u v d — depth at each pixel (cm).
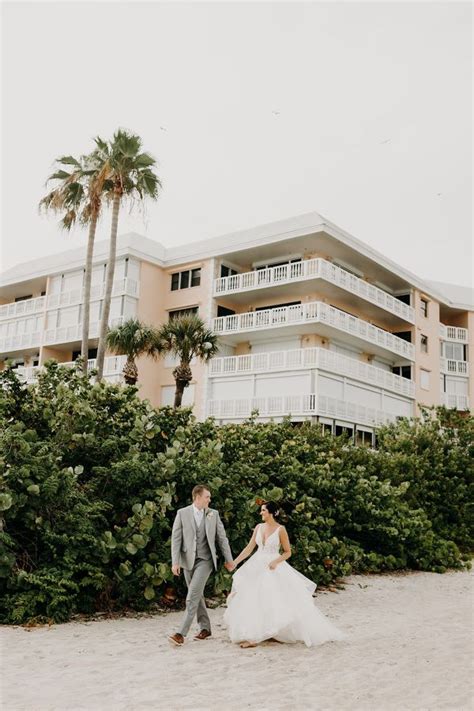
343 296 3522
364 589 1217
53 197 2788
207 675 590
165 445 1059
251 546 779
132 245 3716
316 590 1174
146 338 2847
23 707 482
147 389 3616
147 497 941
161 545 931
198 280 3744
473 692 555
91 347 4016
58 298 4116
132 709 486
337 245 3425
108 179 2698
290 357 3234
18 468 826
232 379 3450
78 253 4231
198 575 714
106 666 607
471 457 2034
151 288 3803
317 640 730
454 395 4525
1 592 810
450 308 4678
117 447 980
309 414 3061
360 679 590
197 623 832
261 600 728
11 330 4475
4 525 834
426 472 1912
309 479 1288
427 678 598
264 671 610
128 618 848
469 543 1923
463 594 1195
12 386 1006
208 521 729
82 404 958
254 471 1173
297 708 501
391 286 4134
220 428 1264
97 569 838
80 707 486
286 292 3494
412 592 1202
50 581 802
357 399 3462
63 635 727
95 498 941
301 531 1181
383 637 784
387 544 1504
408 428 2139
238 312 3759
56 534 834
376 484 1527
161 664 623
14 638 703
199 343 2836
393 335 3866
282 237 3359
